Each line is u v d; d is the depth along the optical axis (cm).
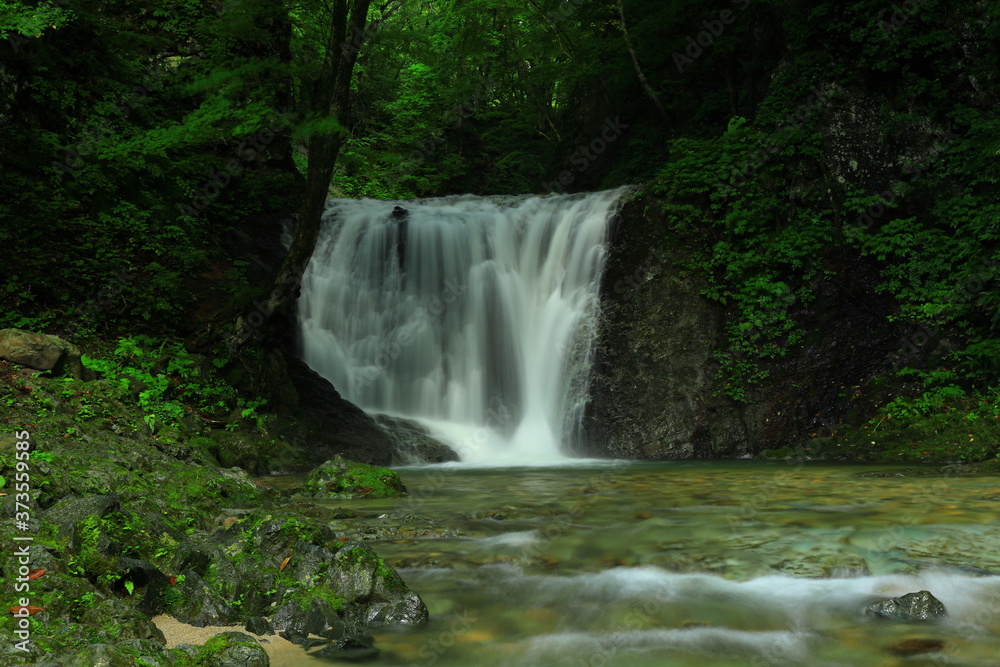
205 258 1355
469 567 509
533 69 3000
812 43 1582
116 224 1273
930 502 698
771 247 1484
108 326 1182
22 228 1159
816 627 402
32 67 1277
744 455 1403
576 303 1550
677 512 681
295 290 1262
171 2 1641
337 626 391
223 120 1538
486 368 1577
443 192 3084
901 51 1502
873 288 1459
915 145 1498
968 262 1385
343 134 1229
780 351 1442
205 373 1191
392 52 2281
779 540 547
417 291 1609
